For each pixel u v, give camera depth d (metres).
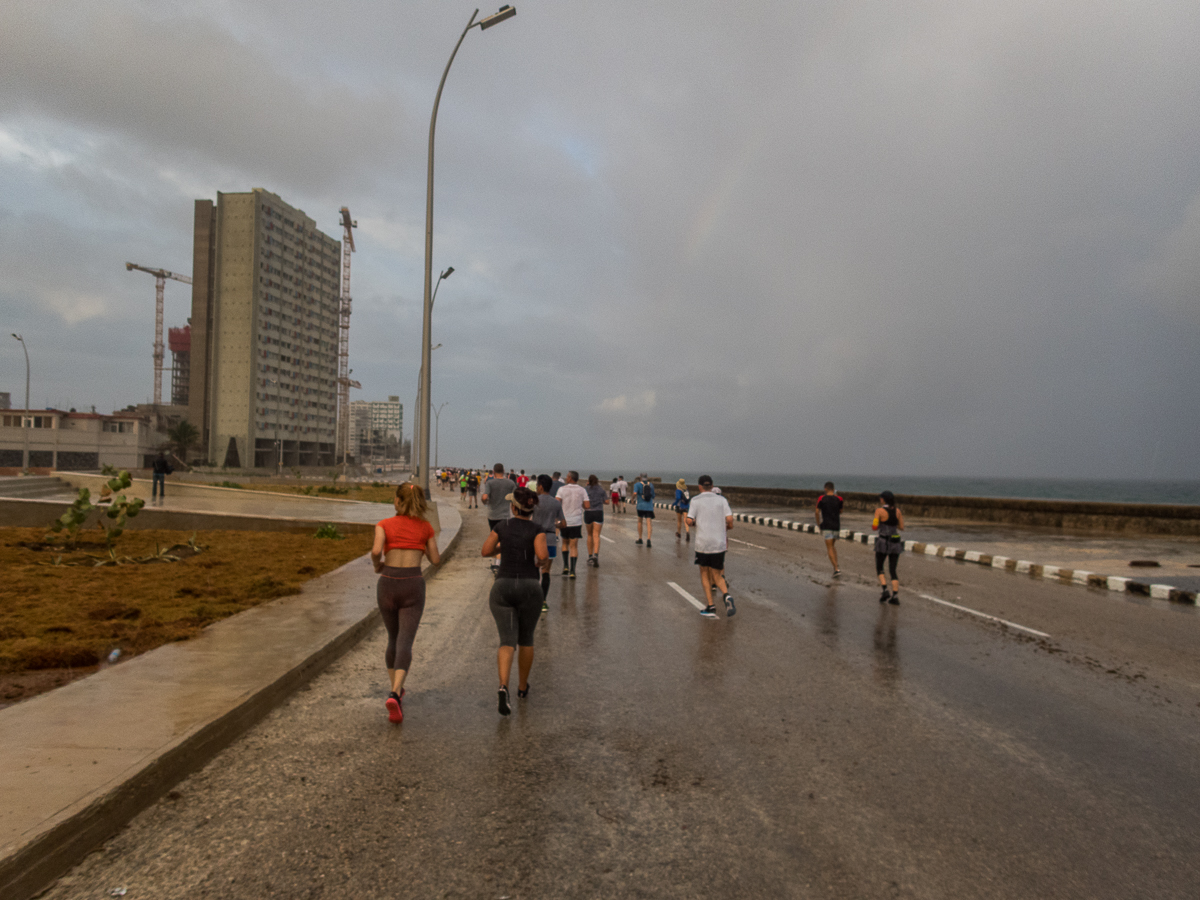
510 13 17.34
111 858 2.97
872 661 6.57
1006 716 5.04
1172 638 7.80
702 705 5.22
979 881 2.90
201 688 4.84
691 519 8.80
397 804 3.52
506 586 5.16
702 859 3.04
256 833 3.20
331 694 5.39
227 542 14.89
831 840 3.23
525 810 3.48
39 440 78.19
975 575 12.97
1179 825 3.44
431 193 18.88
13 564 10.78
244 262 127.81
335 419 159.50
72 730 3.98
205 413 130.50
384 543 5.03
